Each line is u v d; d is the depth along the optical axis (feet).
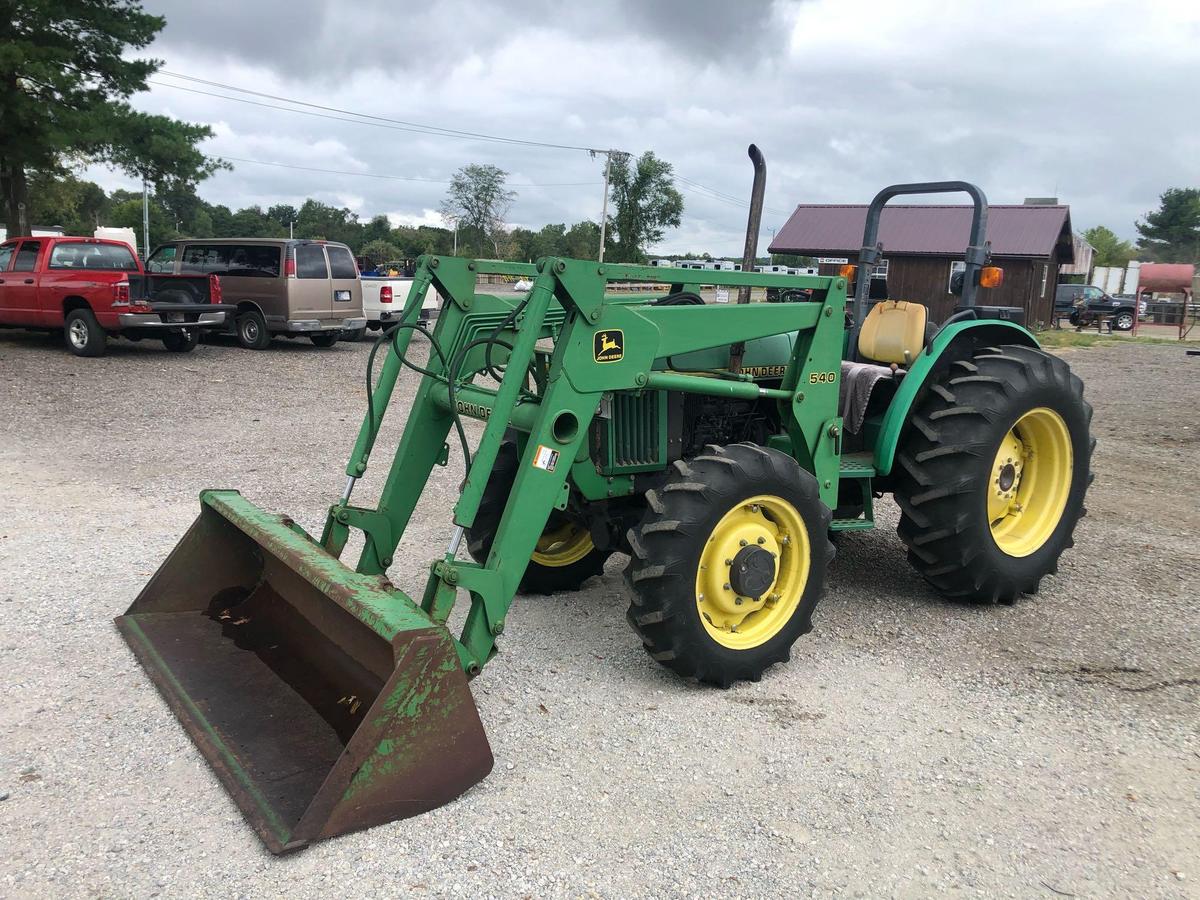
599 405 12.35
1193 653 13.70
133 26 54.13
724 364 14.60
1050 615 15.23
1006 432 14.82
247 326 48.34
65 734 10.32
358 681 10.50
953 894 8.28
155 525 18.29
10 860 8.22
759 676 12.46
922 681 12.62
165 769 9.74
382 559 12.80
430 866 8.39
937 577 15.24
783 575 12.84
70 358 41.29
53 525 18.02
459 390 12.67
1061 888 8.40
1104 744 10.96
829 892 8.24
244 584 13.78
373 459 25.30
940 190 16.30
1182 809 9.68
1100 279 153.38
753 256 15.17
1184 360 59.52
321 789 8.62
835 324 13.66
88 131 50.67
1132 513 21.70
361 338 55.31
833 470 14.14
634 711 11.55
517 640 13.76
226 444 26.37
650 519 11.76
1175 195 258.78
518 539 10.80
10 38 49.08
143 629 12.73
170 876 8.11
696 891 8.18
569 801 9.50
